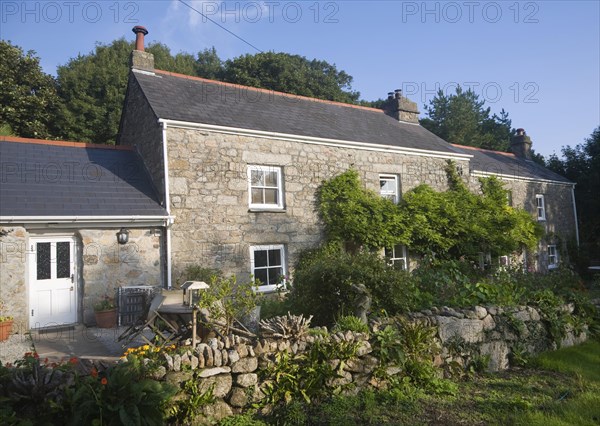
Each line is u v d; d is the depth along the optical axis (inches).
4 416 129.4
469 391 216.8
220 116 454.6
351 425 169.9
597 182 886.4
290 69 1085.1
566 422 174.7
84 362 158.9
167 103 440.8
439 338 237.3
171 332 246.8
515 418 176.6
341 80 1342.3
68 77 896.3
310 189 486.0
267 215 453.1
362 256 269.7
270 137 459.2
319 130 516.4
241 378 178.2
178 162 406.3
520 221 645.9
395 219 510.9
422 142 613.6
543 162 1119.6
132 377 152.2
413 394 203.8
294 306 265.9
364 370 206.4
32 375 144.9
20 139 426.0
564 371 250.8
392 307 250.7
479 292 285.1
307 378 190.2
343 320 220.4
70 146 446.3
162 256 397.1
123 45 1067.9
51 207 353.1
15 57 778.8
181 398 162.6
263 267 454.6
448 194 592.1
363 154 530.0
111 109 913.5
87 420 139.4
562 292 343.0
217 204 422.6
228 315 223.5
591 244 902.4
